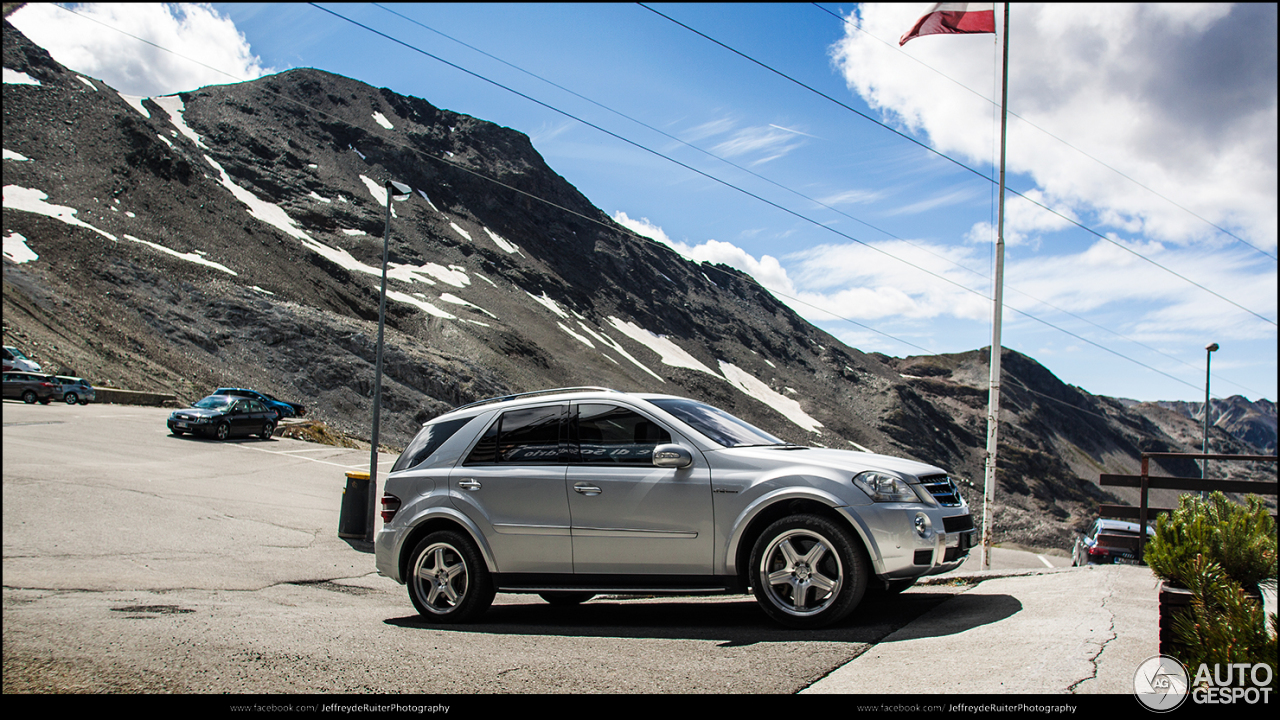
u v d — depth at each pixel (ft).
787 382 568.82
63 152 281.95
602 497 19.85
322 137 529.86
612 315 541.75
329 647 17.47
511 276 481.46
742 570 18.99
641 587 19.57
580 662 15.80
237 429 105.50
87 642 17.35
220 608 23.59
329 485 75.10
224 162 421.18
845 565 17.78
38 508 45.03
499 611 23.70
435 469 22.25
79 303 186.09
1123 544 49.49
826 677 14.28
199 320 221.87
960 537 18.74
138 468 69.62
